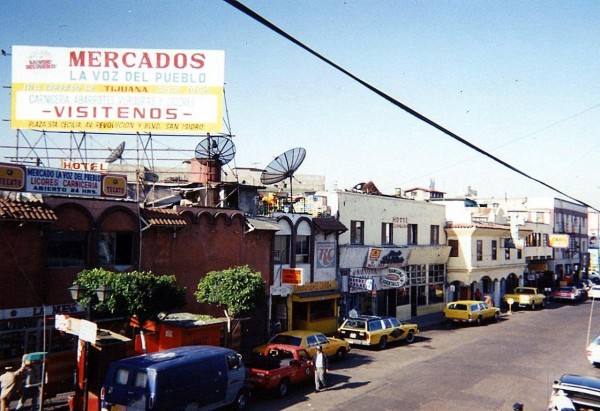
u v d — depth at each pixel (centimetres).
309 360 1894
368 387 1834
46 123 2359
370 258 3175
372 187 3850
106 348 1503
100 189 1922
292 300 2628
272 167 2711
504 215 4800
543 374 2050
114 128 2391
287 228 2642
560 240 5641
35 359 1445
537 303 4388
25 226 1634
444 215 4106
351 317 2622
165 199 2444
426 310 3872
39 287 1662
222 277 1880
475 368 2138
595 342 2209
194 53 2441
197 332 1806
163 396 1292
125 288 1497
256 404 1641
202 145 2572
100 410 1434
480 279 4209
